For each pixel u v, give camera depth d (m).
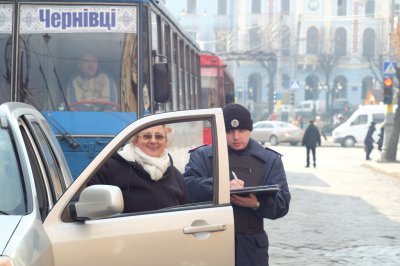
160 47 12.93
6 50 11.87
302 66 99.50
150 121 5.24
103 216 4.85
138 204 5.54
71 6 11.88
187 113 5.36
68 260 4.86
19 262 4.21
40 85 11.83
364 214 17.47
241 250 6.04
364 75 101.06
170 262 5.12
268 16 98.50
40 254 4.50
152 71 11.92
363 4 99.94
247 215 6.04
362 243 13.41
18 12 11.88
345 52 100.75
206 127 6.03
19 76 11.83
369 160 38.72
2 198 4.88
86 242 4.91
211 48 99.12
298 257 11.96
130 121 11.75
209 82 26.34
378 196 21.64
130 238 5.02
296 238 13.88
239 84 99.75
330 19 99.56
